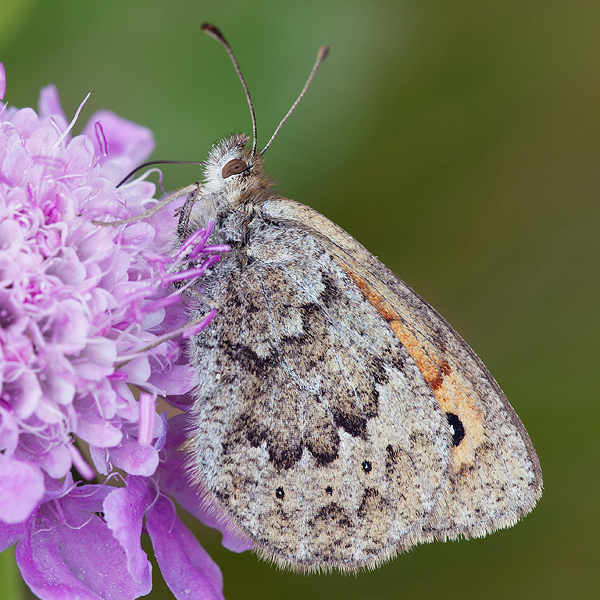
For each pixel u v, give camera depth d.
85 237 0.14
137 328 0.14
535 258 0.16
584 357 0.16
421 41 0.16
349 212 0.16
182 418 0.14
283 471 0.14
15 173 0.14
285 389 0.14
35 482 0.13
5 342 0.13
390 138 0.16
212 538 0.16
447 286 0.16
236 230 0.14
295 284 0.14
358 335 0.14
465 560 0.16
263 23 0.16
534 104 0.16
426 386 0.14
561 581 0.16
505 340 0.16
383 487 0.14
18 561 0.14
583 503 0.16
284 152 0.16
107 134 0.15
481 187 0.16
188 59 0.16
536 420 0.16
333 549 0.14
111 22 0.16
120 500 0.14
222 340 0.14
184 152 0.16
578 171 0.16
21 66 0.16
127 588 0.14
